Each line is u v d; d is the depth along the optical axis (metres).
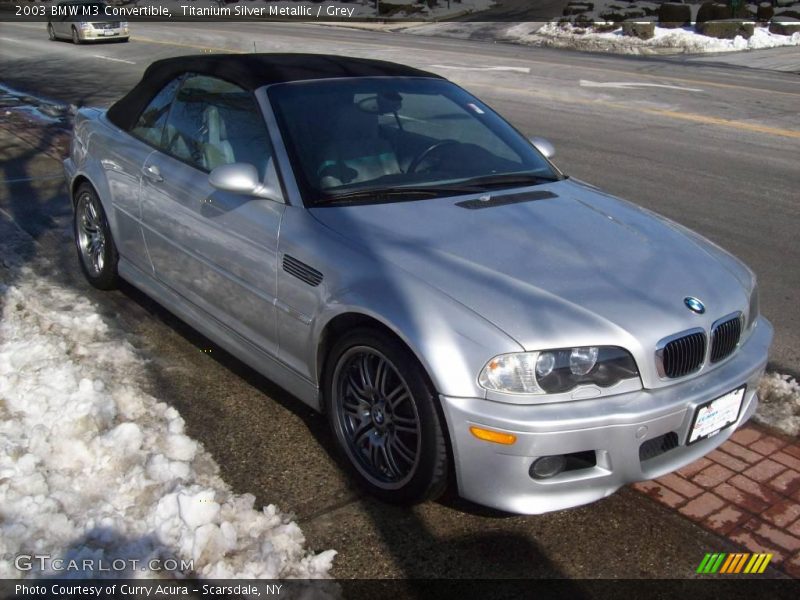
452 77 17.39
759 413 4.09
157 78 4.88
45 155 9.10
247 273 3.77
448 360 2.90
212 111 4.24
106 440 3.46
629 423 2.89
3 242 6.19
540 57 22.72
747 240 6.96
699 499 3.42
